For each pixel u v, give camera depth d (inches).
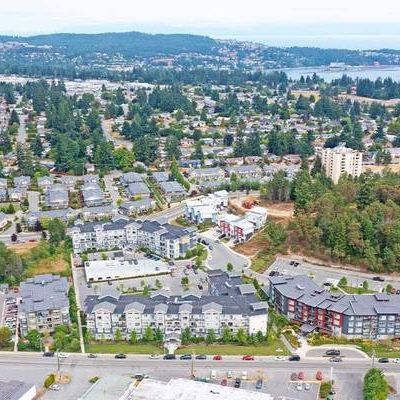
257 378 7534.5
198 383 7135.8
